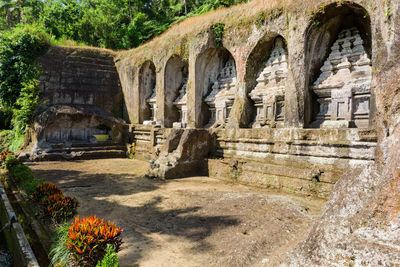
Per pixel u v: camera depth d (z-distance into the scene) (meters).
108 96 18.41
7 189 8.16
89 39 29.61
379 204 3.17
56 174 11.00
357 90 8.48
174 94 16.05
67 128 16.45
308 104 9.38
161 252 4.29
